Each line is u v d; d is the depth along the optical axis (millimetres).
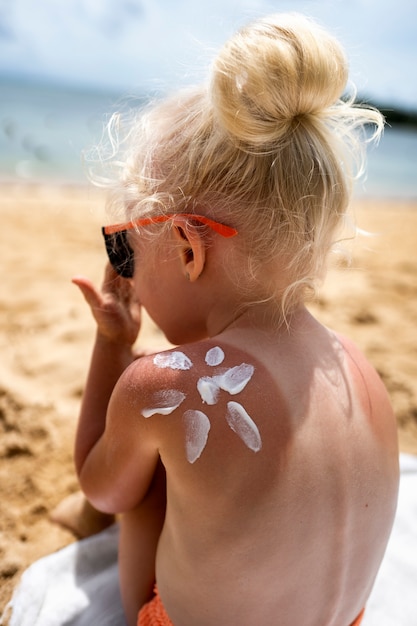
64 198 4043
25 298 1824
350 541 538
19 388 1221
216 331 577
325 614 556
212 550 517
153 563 660
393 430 582
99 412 709
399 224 3674
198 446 501
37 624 713
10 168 5477
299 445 502
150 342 1520
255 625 545
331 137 526
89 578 792
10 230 2779
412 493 908
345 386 547
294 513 500
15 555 862
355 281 2135
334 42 506
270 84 479
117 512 672
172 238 570
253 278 539
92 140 648
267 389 508
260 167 510
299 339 546
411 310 1847
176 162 549
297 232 518
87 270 2188
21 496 972
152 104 637
